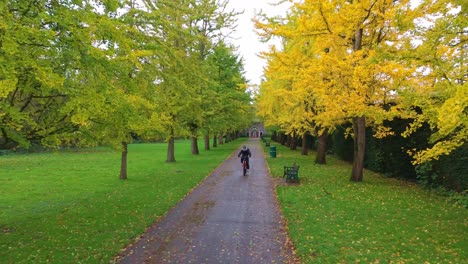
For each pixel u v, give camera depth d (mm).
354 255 6809
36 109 8273
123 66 8891
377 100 13570
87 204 11852
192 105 21766
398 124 17203
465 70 8367
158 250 7352
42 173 21000
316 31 14148
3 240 7918
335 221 9250
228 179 17891
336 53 14906
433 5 9133
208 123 29688
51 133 8023
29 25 6465
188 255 7055
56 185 16266
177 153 37000
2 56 5738
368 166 22094
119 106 8109
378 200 11836
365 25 13727
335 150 30156
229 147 49000
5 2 5910
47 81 6051
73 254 6988
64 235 8273
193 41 21641
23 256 6871
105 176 19359
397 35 13727
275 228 8977
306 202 11633
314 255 6918
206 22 29844
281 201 12094
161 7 17016
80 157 33406
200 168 22359
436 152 8508
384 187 14523
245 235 8383
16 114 6535
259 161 27812
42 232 8547
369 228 8602
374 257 6707
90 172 21406
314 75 13883
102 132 9391
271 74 19125
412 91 11125
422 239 7766
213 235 8383
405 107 12859
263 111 30375
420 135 15367
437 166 13930
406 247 7250
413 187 14688
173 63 16297
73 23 6617
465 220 9344
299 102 21469
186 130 24109
